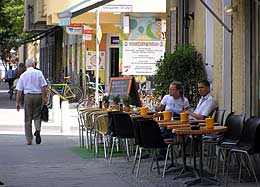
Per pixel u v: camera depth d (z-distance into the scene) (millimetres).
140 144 12383
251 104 13984
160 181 12094
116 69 35562
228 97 14562
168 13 21000
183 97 14938
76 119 27203
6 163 14789
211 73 16328
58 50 51406
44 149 17391
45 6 36750
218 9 15156
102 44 35312
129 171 13438
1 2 46375
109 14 29734
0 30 47875
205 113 14031
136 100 18219
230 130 12398
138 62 23266
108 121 14938
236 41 14305
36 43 61750
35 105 18406
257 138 11281
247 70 14047
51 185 11906
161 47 23297
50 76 56656
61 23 16031
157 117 14570
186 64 16531
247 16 13992
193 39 18234
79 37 39688
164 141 12289
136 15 28734
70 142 19109
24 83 18391
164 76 16766
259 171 12547
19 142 19094
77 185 11867
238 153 12055
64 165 14438
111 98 18531
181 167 13078
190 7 18625
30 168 14023
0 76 87812
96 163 14734
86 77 34812
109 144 16125
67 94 33469
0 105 37000
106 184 11930
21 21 50000
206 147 14109
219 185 11523
